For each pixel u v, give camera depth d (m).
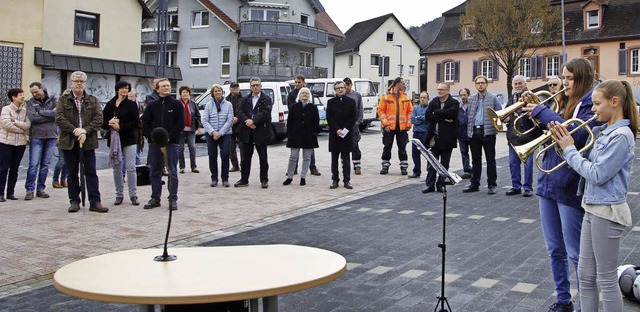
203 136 24.12
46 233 8.41
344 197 11.44
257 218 9.59
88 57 29.05
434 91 56.25
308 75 48.00
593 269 4.29
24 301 5.71
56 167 12.52
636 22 45.47
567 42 47.22
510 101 11.14
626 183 4.19
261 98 12.59
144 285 2.84
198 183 13.27
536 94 4.95
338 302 5.55
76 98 9.75
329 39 53.66
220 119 12.66
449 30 55.94
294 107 12.75
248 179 13.38
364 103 29.83
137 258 3.37
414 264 6.77
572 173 4.72
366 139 25.08
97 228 8.76
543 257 6.98
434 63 56.22
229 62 46.31
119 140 10.50
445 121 11.45
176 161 10.28
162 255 3.37
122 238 8.20
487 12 42.09
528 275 6.28
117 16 30.80
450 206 10.34
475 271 6.46
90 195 9.90
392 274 6.40
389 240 7.97
